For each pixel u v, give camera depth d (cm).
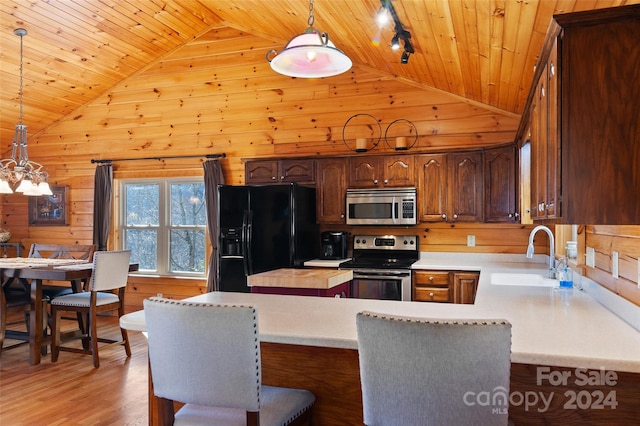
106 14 501
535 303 235
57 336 432
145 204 632
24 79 555
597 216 170
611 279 223
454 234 502
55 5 469
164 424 170
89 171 646
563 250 376
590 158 171
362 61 516
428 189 479
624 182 169
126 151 627
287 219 477
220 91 587
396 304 233
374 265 461
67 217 654
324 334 173
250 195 493
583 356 143
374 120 527
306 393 190
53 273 416
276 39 564
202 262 603
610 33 170
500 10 253
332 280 303
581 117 172
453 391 132
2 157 684
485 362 130
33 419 307
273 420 167
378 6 325
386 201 484
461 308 220
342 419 196
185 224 612
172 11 533
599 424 166
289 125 559
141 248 632
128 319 197
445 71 425
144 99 619
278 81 564
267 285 307
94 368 412
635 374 148
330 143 543
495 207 449
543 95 218
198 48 596
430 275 448
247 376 155
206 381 158
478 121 492
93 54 557
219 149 586
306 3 382
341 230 537
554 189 185
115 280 438
